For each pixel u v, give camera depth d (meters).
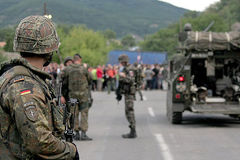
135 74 11.09
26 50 3.06
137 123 14.16
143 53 60.78
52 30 3.15
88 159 8.44
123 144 10.16
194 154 8.88
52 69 19.09
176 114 13.69
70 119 3.58
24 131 2.83
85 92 10.72
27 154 2.91
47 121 2.93
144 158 8.51
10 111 2.91
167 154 8.89
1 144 2.94
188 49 13.59
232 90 14.02
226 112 13.14
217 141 10.48
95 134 11.82
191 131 12.23
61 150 2.96
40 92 2.96
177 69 14.61
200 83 15.38
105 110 18.81
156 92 33.59
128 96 11.09
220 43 13.45
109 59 59.75
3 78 3.00
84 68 10.73
